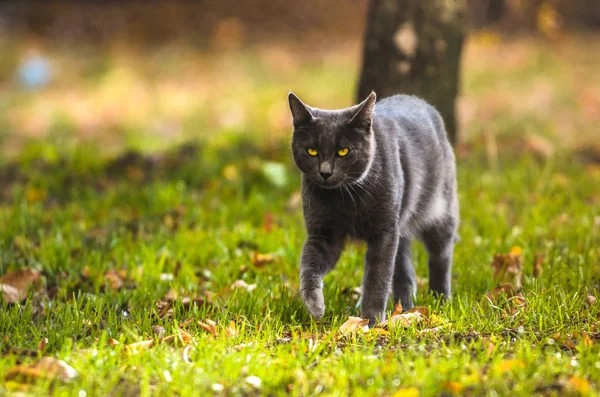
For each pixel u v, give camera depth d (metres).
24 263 10.30
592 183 13.79
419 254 10.55
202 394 6.15
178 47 32.69
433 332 7.43
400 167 8.41
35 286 9.42
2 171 15.77
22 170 15.43
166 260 10.26
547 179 13.83
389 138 8.41
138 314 8.21
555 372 6.32
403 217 8.73
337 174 7.88
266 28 35.19
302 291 7.90
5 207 13.20
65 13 36.44
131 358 6.72
